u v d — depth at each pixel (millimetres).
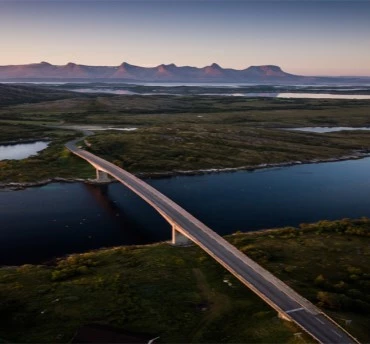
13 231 86438
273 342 45844
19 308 52875
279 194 114812
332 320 48875
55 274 62594
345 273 65188
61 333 47500
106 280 60781
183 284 60250
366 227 85562
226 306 54500
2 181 121562
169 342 46531
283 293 54875
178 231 77562
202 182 126938
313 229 85312
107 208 101812
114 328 47531
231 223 92562
